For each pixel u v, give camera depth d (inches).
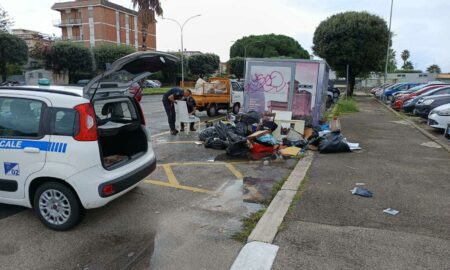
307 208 187.0
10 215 181.6
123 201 201.2
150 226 169.2
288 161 300.2
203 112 740.7
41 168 158.7
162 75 2381.9
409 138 416.5
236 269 131.0
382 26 1326.3
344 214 179.2
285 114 402.9
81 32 2947.8
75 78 1900.8
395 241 150.3
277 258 137.4
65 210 162.9
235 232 162.2
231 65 2992.1
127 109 204.4
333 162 291.1
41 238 157.6
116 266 134.8
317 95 427.2
